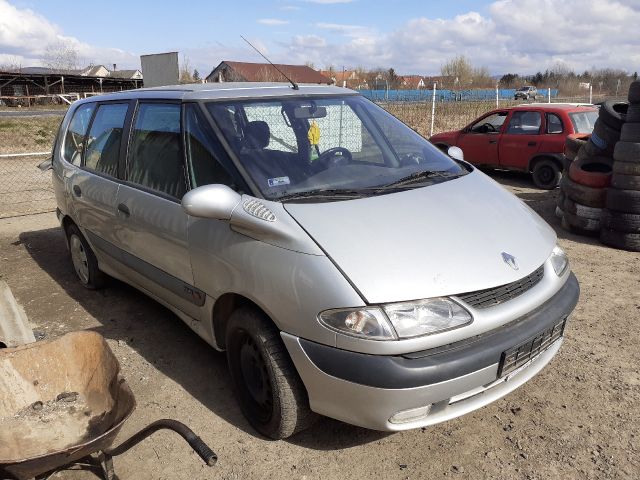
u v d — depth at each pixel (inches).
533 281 112.7
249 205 113.8
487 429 120.4
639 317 173.2
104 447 87.8
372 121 154.6
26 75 2068.2
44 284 214.8
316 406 104.6
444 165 147.0
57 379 110.0
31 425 103.2
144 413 130.2
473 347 98.9
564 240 261.3
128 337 167.8
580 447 114.0
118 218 159.0
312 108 146.3
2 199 374.6
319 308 98.7
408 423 99.0
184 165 135.6
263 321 110.7
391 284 97.2
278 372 107.1
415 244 105.1
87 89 2252.7
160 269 144.8
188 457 115.3
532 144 396.5
